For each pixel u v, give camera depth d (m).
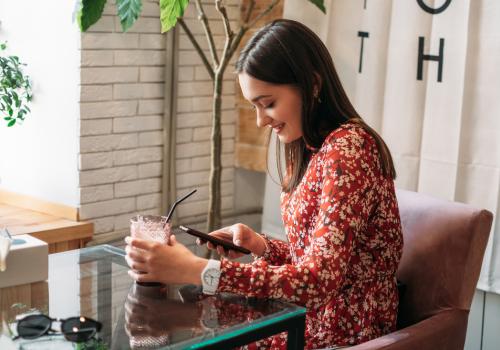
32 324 1.42
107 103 3.18
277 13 3.42
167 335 1.38
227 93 3.63
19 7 3.31
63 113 3.18
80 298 1.56
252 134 3.60
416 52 2.90
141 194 3.37
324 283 1.56
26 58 3.30
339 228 1.60
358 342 1.77
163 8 2.73
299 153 1.85
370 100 3.05
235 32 3.59
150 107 3.34
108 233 3.27
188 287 1.65
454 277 1.91
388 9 2.97
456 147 2.81
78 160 3.14
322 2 3.01
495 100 2.70
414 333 1.75
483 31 2.71
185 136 3.50
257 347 1.83
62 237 3.09
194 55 3.46
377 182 1.69
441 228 1.95
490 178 2.73
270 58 1.69
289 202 1.87
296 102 1.74
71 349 1.31
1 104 3.15
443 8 2.81
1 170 3.54
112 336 1.36
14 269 1.62
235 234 1.89
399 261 1.85
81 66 3.07
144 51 3.27
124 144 3.27
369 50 3.04
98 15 2.77
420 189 2.94
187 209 3.56
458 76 2.79
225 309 1.52
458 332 1.89
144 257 1.58
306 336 1.80
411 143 2.95
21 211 3.34
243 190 3.78
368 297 1.78
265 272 1.56
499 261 2.72
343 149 1.67
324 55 1.75
